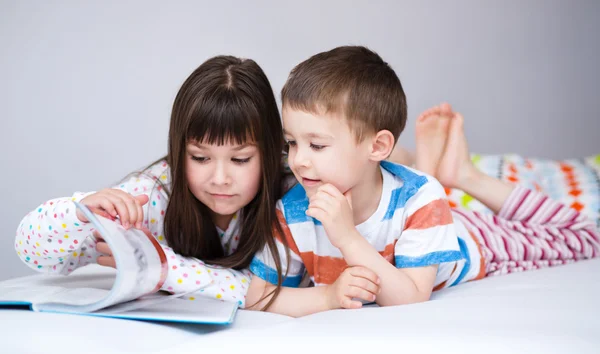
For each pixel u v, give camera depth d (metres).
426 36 2.66
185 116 1.14
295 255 1.23
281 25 2.56
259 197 1.23
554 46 2.73
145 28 2.46
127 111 2.47
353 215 1.19
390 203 1.18
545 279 1.25
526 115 2.74
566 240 1.62
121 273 0.91
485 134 2.73
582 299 1.02
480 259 1.40
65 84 2.43
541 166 2.04
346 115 1.07
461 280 1.36
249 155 1.17
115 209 1.02
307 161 1.09
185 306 0.99
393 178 1.20
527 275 1.33
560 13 2.72
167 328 0.91
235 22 2.53
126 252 0.94
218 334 0.86
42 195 2.42
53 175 2.43
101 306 0.91
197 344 0.80
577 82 2.74
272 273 1.21
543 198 1.65
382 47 2.64
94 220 0.92
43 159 2.42
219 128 1.12
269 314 1.08
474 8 2.68
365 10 2.62
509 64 2.72
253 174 1.18
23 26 2.40
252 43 2.54
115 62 2.45
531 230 1.62
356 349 0.77
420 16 2.65
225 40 2.52
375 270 1.08
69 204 1.09
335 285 1.11
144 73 2.47
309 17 2.58
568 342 0.79
